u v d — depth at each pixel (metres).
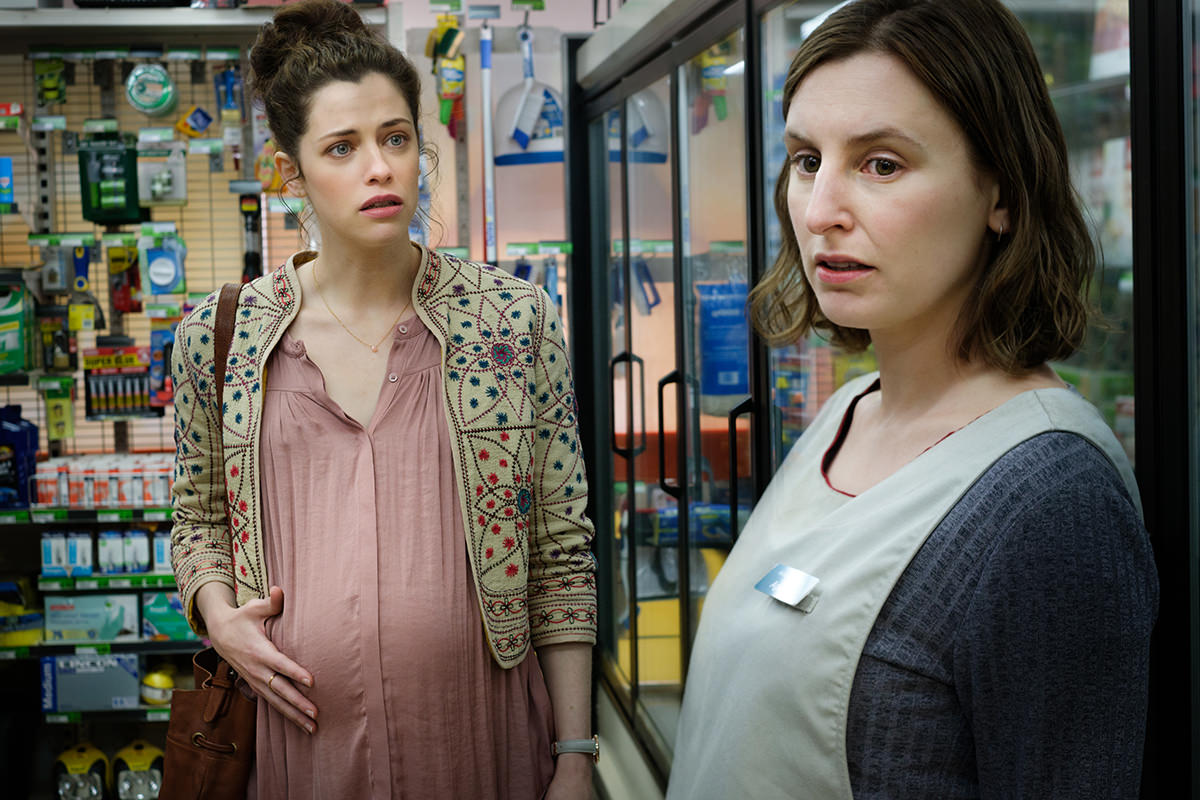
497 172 4.37
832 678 0.80
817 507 0.94
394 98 1.19
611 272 3.97
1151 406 1.19
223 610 1.25
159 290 3.46
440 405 1.27
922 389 0.89
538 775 1.31
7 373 3.38
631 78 3.39
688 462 3.07
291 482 1.24
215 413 1.34
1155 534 1.19
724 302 2.70
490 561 1.26
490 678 1.28
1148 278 1.18
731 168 2.57
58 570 3.33
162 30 3.46
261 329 1.28
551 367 1.37
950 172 0.78
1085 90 1.60
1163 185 1.16
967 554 0.76
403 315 1.30
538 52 4.07
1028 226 0.80
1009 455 0.77
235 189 3.48
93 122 3.45
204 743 1.27
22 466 3.34
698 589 3.00
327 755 1.21
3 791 3.33
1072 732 0.72
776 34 2.23
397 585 1.21
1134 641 0.72
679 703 3.08
